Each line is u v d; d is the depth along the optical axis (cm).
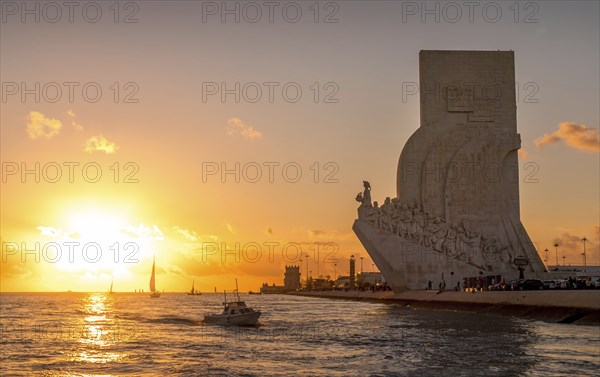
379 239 10288
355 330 6006
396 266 10312
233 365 3981
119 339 5728
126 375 3722
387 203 10419
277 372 3688
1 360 4384
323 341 5128
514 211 10675
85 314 10550
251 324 7038
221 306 14212
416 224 10388
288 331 6138
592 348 4216
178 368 3919
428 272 10319
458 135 10725
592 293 6181
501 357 3922
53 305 15950
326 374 3578
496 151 10650
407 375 3469
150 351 4775
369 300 13325
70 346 5188
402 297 10500
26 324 7919
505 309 7200
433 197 10612
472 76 10819
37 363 4241
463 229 10475
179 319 8719
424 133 10738
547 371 3444
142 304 16362
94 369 3956
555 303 6506
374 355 4212
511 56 10856
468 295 8381
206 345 5094
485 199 10588
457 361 3847
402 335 5294
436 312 8181
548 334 4984
